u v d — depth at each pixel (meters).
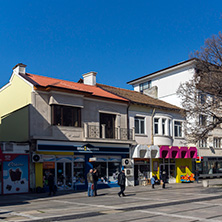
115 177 25.78
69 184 22.58
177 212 11.51
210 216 10.54
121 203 14.70
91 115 24.42
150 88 39.34
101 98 25.06
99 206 13.73
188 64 35.34
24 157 20.50
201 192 20.23
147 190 22.70
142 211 11.90
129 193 20.50
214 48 23.06
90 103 24.53
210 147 36.34
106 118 25.81
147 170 28.56
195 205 13.48
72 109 23.20
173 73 37.50
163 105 31.48
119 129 26.09
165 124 30.50
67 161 22.67
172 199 16.09
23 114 21.97
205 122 25.34
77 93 23.02
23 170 20.36
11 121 23.62
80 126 23.30
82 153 23.39
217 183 28.31
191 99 24.16
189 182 31.56
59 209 12.98
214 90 23.03
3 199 17.19
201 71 23.94
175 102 36.66
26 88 22.22
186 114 24.56
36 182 20.70
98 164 24.73
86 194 19.67
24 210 12.86
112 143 25.14
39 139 20.67
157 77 39.53
